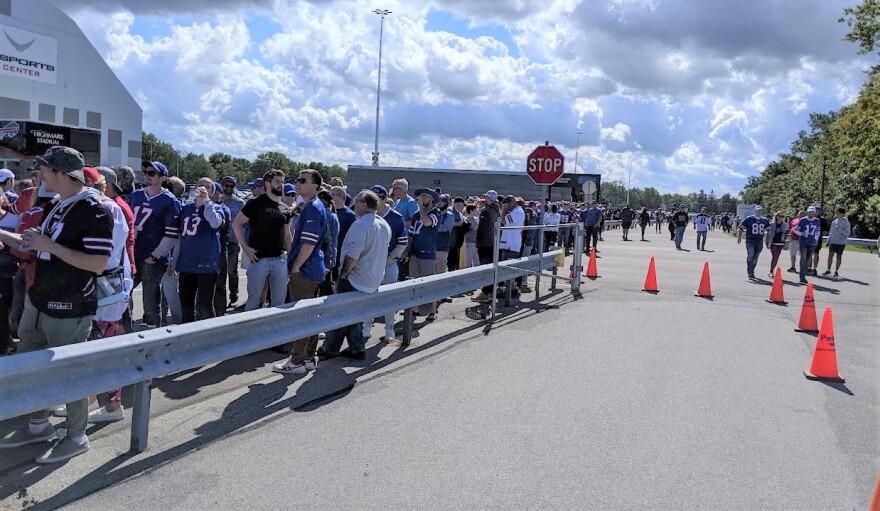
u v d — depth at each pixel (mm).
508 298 10961
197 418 5066
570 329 9062
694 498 3932
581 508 3752
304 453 4441
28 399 3496
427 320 9492
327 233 6996
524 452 4562
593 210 24703
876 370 7277
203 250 7246
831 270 20312
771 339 8836
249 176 135875
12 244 4152
